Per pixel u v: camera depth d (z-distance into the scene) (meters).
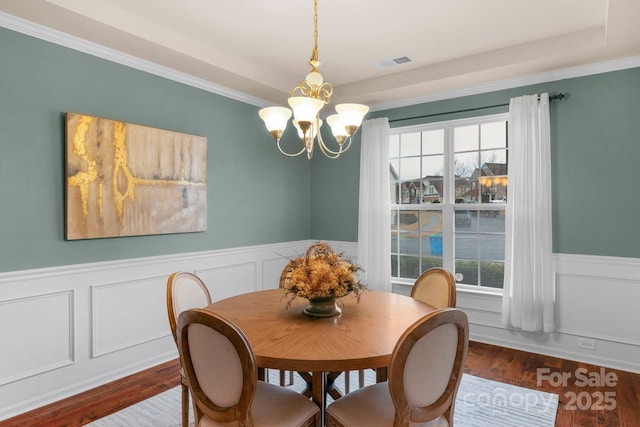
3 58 2.41
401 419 1.43
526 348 3.50
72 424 2.33
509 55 3.18
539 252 3.29
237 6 2.53
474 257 3.84
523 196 3.34
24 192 2.50
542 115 3.29
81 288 2.78
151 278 3.22
